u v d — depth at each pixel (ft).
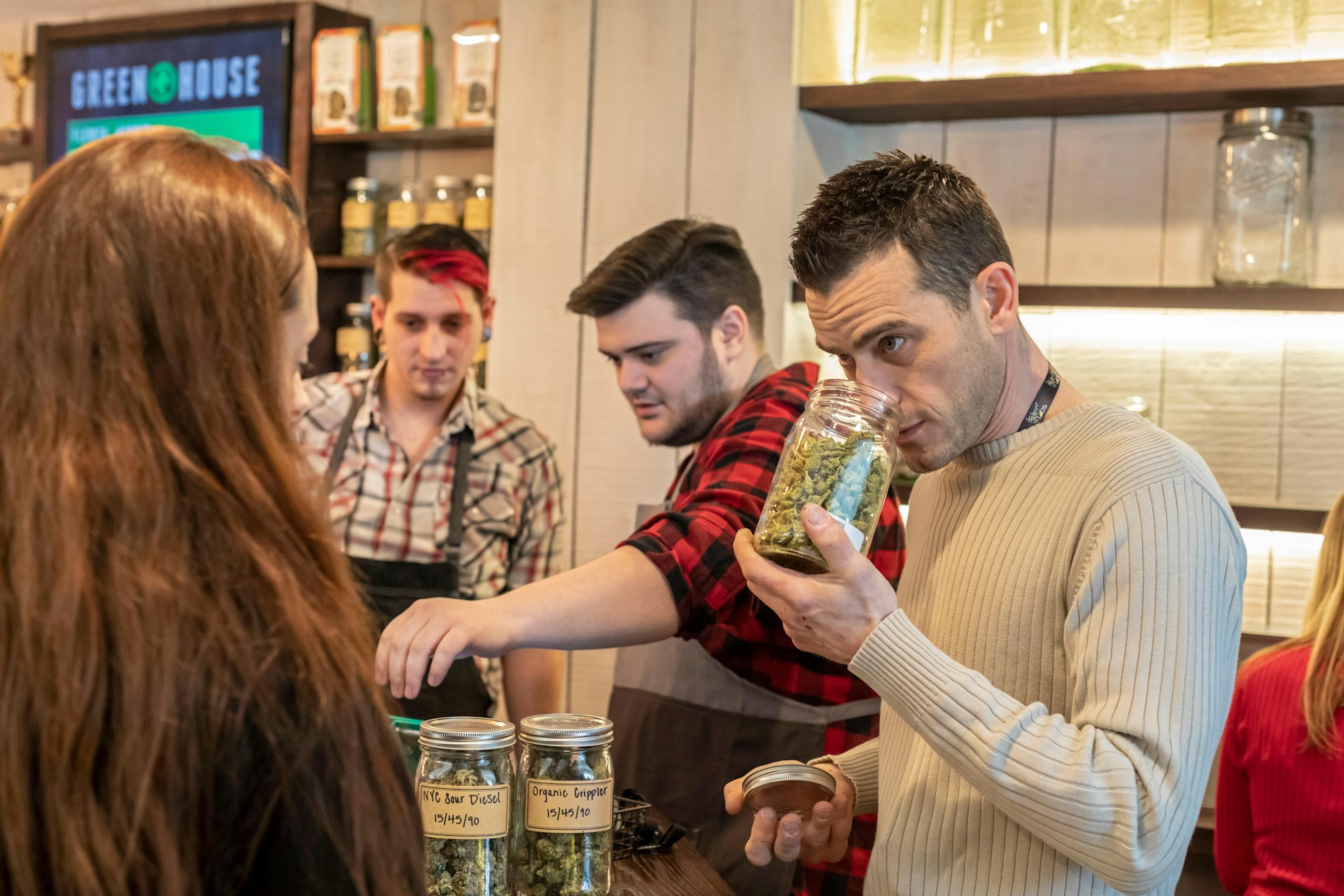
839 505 4.00
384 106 11.44
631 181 10.22
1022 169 9.82
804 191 9.82
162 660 2.50
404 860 2.76
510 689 8.15
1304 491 9.07
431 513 8.22
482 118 11.12
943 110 9.59
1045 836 3.64
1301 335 9.07
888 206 4.15
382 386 8.49
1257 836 6.77
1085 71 8.84
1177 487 3.85
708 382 6.44
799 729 5.92
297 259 3.03
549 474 8.54
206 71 12.01
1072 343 9.71
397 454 8.32
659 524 5.07
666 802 6.15
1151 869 3.50
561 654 8.36
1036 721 3.71
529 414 10.61
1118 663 3.69
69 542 2.53
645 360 6.43
